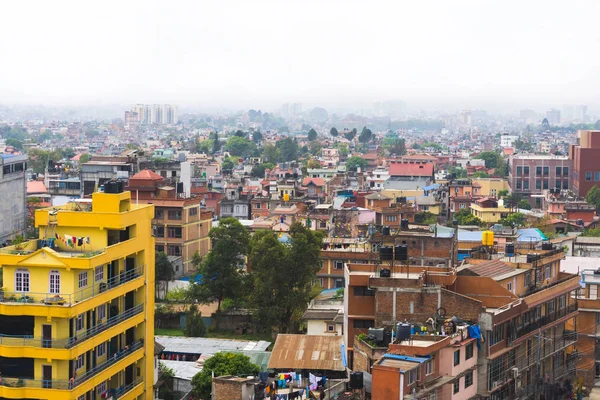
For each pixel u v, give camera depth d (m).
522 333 101.88
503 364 97.94
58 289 84.81
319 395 84.62
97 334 86.81
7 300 83.75
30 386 83.00
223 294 157.38
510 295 99.12
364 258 159.50
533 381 105.88
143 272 95.94
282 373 93.06
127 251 92.25
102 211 93.00
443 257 148.25
